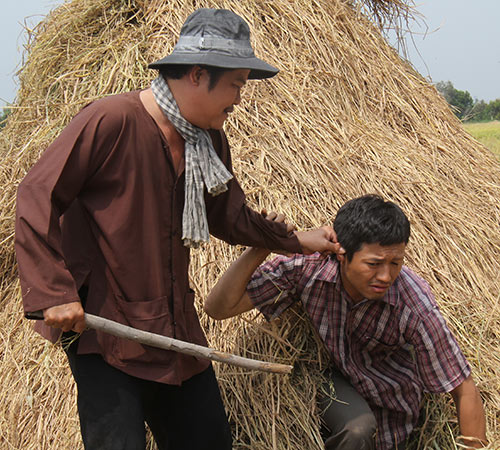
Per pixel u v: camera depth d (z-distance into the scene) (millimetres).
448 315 3373
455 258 3695
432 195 3980
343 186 3730
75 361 2234
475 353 3277
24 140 4184
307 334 3029
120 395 2189
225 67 2076
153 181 2186
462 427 2807
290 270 2826
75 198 2170
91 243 2213
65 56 4395
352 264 2564
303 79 4250
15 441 3119
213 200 2475
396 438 2852
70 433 3021
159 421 2496
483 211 4203
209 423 2443
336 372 2941
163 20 4312
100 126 2084
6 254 3844
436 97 5129
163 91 2180
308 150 3834
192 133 2211
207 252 3348
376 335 2771
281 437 2885
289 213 3473
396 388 2807
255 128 3867
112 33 4398
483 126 23328
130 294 2195
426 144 4551
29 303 1976
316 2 4691
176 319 2305
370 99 4594
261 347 3033
